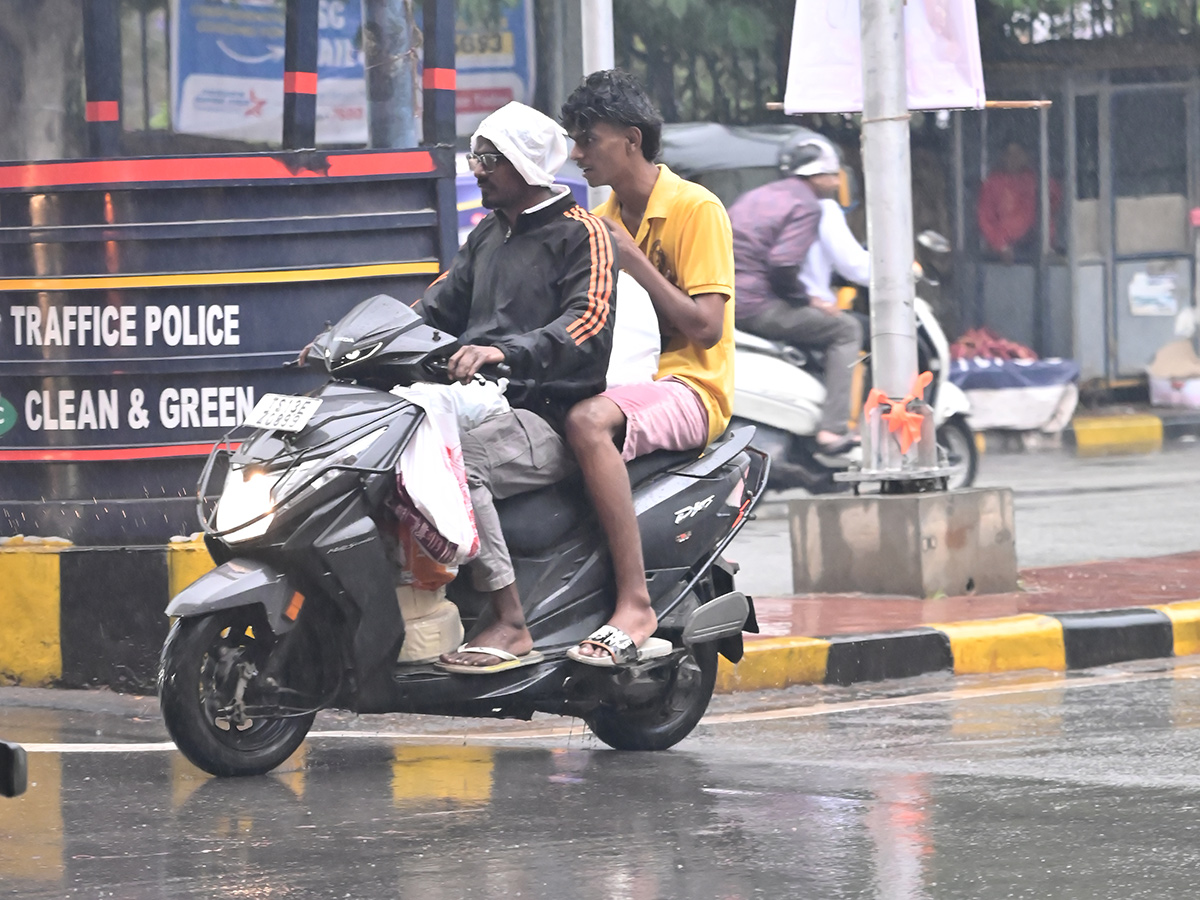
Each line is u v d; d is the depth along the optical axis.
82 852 11.36
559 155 14.34
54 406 17.66
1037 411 45.22
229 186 17.27
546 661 14.08
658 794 13.05
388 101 21.66
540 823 12.05
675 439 14.86
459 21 40.44
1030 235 48.91
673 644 15.06
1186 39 49.25
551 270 14.34
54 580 17.75
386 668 13.38
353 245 17.45
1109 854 11.10
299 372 17.47
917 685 19.30
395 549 13.46
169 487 17.58
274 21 36.59
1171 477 40.12
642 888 10.39
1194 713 16.83
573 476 14.44
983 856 11.07
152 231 17.31
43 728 16.16
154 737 15.70
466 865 10.93
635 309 14.94
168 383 17.47
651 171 15.52
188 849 11.41
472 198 33.09
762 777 13.73
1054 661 20.38
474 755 14.92
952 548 23.33
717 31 43.75
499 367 13.45
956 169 48.44
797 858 11.05
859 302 35.59
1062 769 13.95
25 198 17.50
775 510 35.16
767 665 18.72
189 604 12.78
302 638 13.51
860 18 23.33
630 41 43.69
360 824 12.05
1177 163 49.81
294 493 12.90
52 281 17.50
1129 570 25.94
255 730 13.73
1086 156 49.31
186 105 36.03
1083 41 48.88
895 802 12.65
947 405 34.97
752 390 33.62
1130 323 50.22
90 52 17.55
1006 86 48.75
